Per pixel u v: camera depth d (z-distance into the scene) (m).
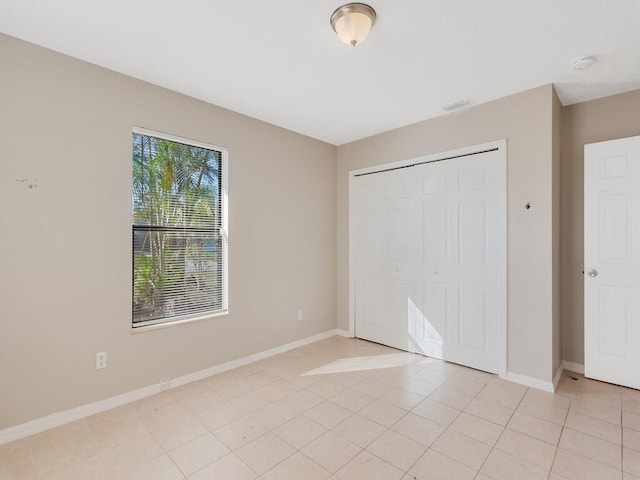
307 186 3.96
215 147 3.09
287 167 3.73
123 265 2.50
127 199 2.53
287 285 3.74
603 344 2.80
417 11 1.80
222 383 2.86
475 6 1.76
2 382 2.02
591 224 2.83
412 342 3.63
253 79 2.59
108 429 2.16
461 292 3.23
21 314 2.08
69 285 2.26
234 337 3.21
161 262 2.76
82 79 2.31
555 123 2.79
